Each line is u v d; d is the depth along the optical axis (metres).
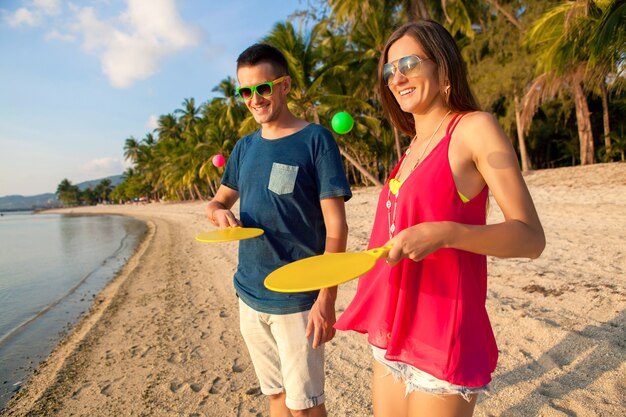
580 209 8.01
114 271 12.00
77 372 4.33
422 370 1.19
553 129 24.23
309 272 1.01
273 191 1.78
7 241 29.47
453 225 0.99
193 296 6.80
